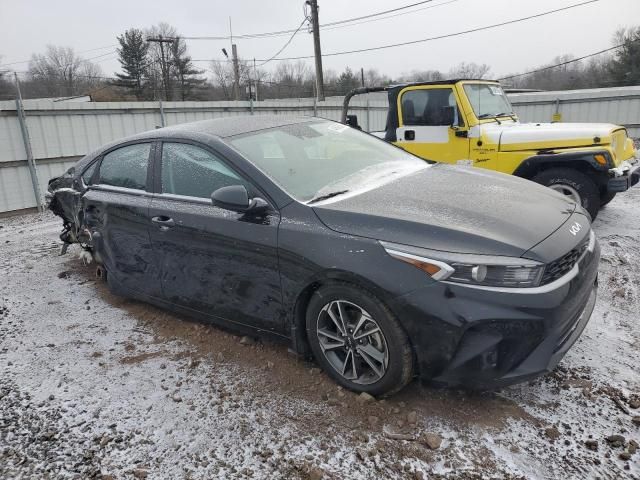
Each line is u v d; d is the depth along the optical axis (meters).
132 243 3.99
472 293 2.46
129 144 4.22
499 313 2.43
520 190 3.35
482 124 6.46
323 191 3.25
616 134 6.02
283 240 2.97
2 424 2.90
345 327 2.87
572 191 5.93
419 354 2.61
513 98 19.12
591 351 3.28
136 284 4.11
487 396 2.87
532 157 6.03
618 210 7.16
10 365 3.58
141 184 3.99
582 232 2.96
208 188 3.46
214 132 3.65
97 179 4.51
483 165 6.38
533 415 2.69
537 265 2.48
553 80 42.50
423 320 2.53
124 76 55.56
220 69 49.47
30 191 10.02
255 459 2.52
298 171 3.39
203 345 3.67
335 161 3.71
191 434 2.73
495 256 2.49
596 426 2.58
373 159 3.95
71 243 5.91
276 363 3.34
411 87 6.79
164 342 3.77
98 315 4.34
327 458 2.49
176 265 3.67
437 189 3.23
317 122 4.31
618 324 3.64
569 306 2.59
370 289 2.65
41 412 3.00
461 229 2.63
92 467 2.53
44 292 4.97
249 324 3.36
